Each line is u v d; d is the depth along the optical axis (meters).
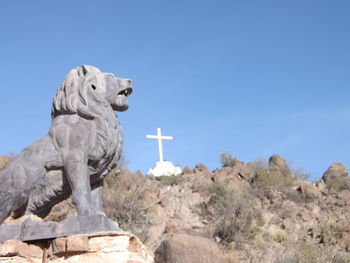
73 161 6.70
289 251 19.00
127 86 7.29
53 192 6.81
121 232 6.43
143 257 6.69
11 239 6.38
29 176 6.70
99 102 7.07
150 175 24.72
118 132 7.20
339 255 18.88
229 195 22.42
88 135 6.89
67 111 7.02
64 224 6.47
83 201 6.55
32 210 6.82
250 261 18.05
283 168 27.14
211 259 14.41
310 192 24.77
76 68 7.30
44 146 6.89
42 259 6.45
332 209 23.25
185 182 24.14
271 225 21.31
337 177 27.28
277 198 23.47
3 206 6.56
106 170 7.13
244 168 26.11
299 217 22.16
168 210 21.28
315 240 20.44
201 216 21.47
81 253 6.31
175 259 14.27
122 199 20.66
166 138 27.42
